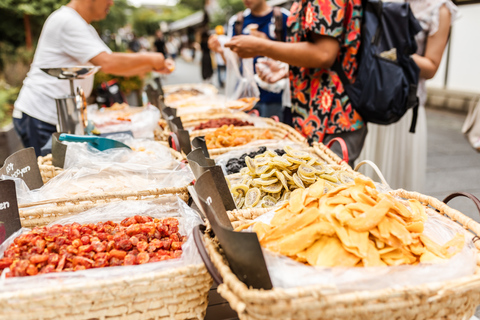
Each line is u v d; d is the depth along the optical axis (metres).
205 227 1.00
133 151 1.71
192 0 44.53
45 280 0.82
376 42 1.96
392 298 0.73
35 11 7.23
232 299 0.75
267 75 2.81
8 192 1.08
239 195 1.35
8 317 0.78
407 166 2.70
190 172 1.44
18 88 6.41
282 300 0.71
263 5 3.13
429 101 7.78
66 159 1.60
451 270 0.82
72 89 1.93
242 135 2.15
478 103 3.21
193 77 15.24
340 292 0.77
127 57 2.47
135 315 0.85
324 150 1.77
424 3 2.36
